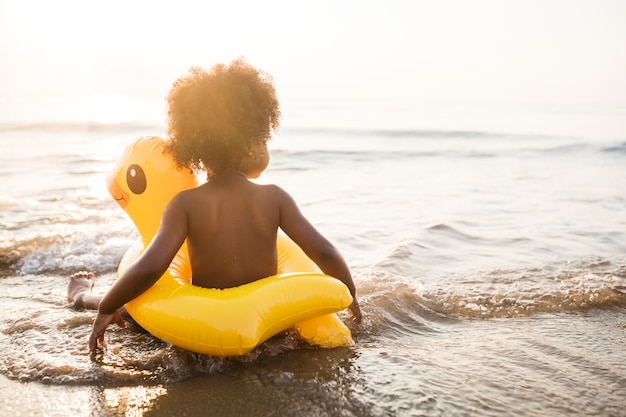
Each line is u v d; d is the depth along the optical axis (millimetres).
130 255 2477
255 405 1827
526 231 4570
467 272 3432
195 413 1785
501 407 1805
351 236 4344
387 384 1945
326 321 2303
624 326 2607
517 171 8703
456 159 10609
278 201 2254
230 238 2172
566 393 1908
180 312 2014
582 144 13938
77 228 4426
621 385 1976
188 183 2547
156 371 2082
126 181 2553
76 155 8492
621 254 3863
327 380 1981
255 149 2273
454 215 5195
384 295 2895
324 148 12141
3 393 1912
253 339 1975
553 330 2545
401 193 6449
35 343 2332
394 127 20406
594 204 5793
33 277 3389
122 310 2549
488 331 2541
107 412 1796
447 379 1992
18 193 5777
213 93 2186
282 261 2562
